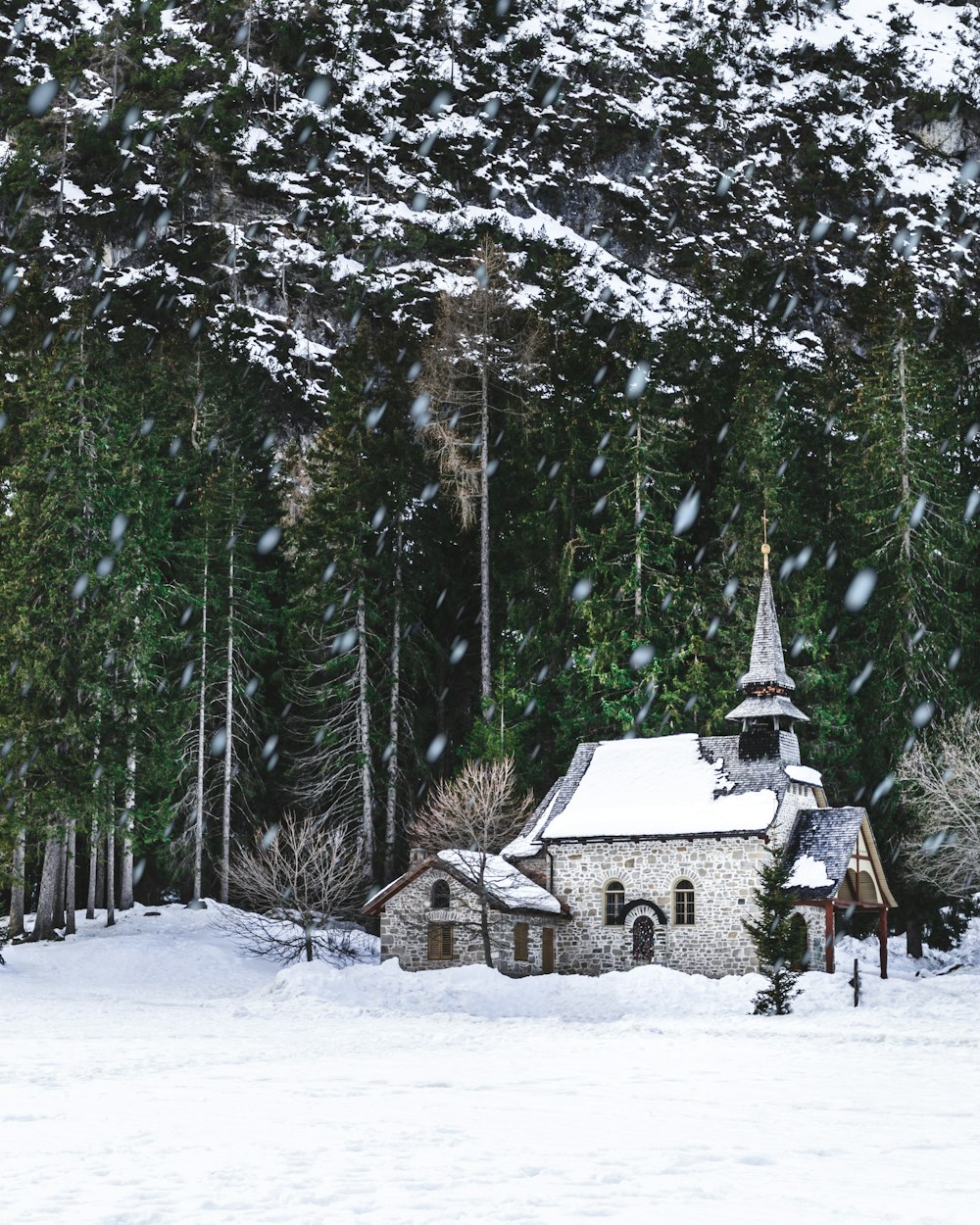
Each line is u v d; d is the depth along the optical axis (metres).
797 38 183.38
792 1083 22.30
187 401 78.94
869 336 86.69
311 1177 12.50
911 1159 14.27
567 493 69.12
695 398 74.75
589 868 50.41
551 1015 41.06
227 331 100.25
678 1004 41.53
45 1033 31.36
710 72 171.88
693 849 48.72
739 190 158.12
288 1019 37.12
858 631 62.34
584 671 61.34
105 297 109.44
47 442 55.41
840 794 58.09
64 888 56.75
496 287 74.25
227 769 61.59
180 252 121.62
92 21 147.00
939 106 176.25
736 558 62.66
